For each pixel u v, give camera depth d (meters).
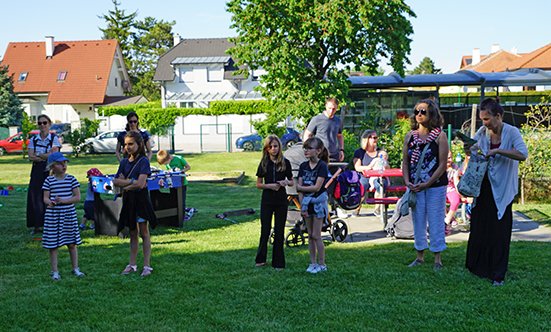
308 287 4.75
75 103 44.66
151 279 5.05
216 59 43.78
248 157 23.44
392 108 20.48
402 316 3.98
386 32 16.94
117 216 7.22
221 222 8.40
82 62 47.69
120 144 8.20
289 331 3.75
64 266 5.62
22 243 6.73
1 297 4.54
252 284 4.86
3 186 14.33
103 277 5.14
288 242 6.54
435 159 5.28
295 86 17.62
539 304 4.10
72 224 5.17
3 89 37.69
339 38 17.31
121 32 72.62
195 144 35.88
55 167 5.07
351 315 4.02
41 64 47.66
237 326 3.85
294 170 7.29
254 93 42.31
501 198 4.78
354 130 19.47
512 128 4.81
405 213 5.42
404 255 5.91
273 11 16.75
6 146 26.86
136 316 4.07
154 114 39.22
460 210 8.77
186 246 6.58
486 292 4.48
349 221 8.30
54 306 4.30
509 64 46.12
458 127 25.72
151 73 70.44
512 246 6.09
